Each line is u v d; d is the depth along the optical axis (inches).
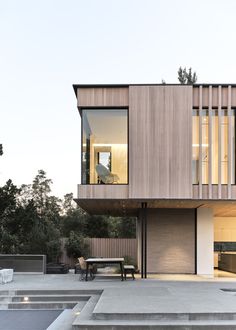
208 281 516.7
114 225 1226.0
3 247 873.5
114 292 399.2
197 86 553.3
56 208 1571.1
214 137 552.4
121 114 557.6
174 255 637.3
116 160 549.6
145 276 560.4
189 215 642.8
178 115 542.3
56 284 479.8
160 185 534.6
